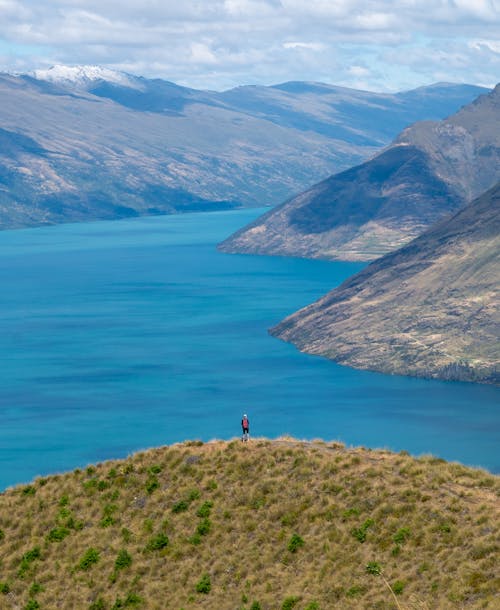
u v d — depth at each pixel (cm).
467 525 6444
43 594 7106
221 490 7706
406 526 6600
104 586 7050
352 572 6353
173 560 7106
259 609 6288
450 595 5816
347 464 7594
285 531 7000
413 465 7412
